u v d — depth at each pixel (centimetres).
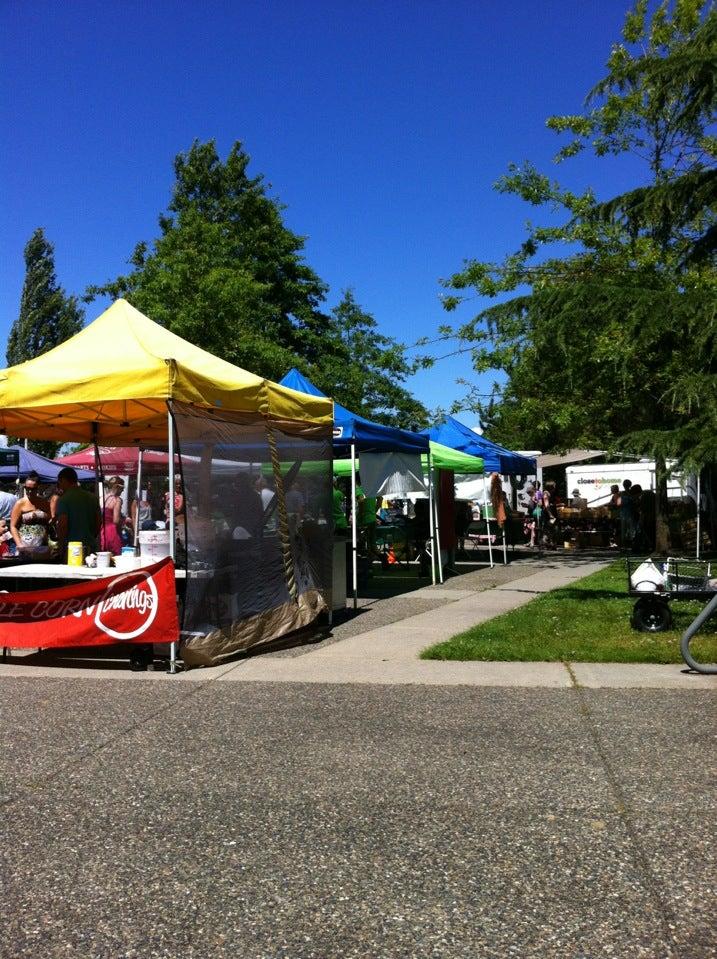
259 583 843
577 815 401
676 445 721
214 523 779
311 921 309
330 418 1010
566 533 2412
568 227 1609
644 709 580
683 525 2109
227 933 301
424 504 1636
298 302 3934
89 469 1973
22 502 1005
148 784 453
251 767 478
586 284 828
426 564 1619
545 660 752
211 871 350
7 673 741
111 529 1355
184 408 750
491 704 606
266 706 613
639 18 1697
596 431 1897
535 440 2112
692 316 753
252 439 846
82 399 759
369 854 363
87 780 460
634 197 958
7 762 492
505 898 323
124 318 846
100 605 748
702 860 351
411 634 925
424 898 324
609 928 300
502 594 1294
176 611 734
